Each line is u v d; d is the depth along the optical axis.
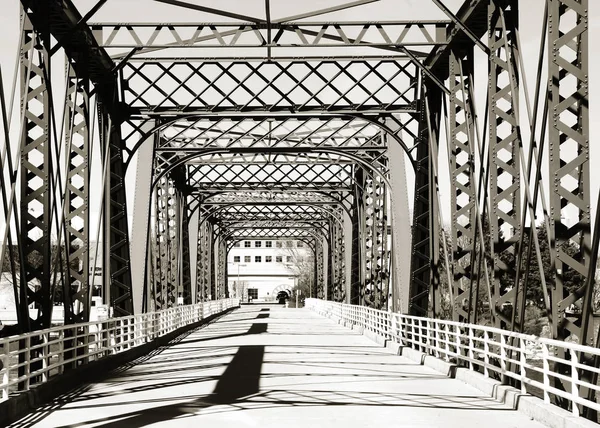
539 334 44.84
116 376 18.50
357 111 24.98
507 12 15.64
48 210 14.64
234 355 24.27
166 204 38.59
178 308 36.81
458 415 12.21
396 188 30.61
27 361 12.95
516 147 15.32
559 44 11.53
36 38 15.02
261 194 55.47
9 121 13.52
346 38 19.91
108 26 19.86
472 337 16.75
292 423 11.27
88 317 18.58
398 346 25.16
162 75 24.42
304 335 35.66
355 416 11.98
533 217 12.59
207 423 11.23
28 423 11.31
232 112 25.02
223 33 19.78
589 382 11.03
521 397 12.62
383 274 37.41
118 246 23.61
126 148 24.41
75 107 18.48
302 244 131.50
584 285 11.40
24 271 13.61
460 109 20.28
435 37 20.03
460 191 19.25
